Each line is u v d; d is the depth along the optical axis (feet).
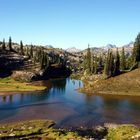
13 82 550.77
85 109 291.99
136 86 420.77
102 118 249.14
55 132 191.42
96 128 211.00
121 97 378.73
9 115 257.75
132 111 283.38
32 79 604.90
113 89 422.41
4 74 600.80
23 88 461.78
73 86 530.27
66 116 255.70
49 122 227.20
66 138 176.45
